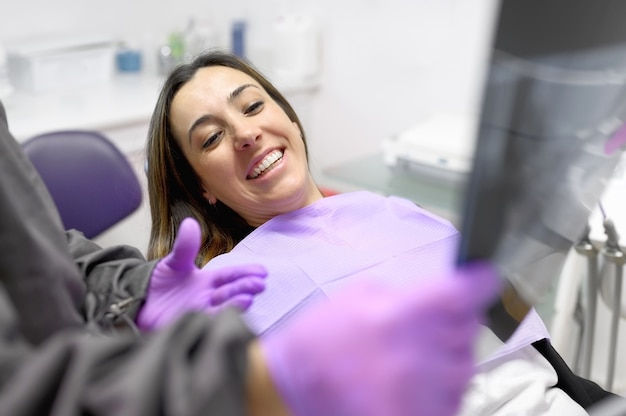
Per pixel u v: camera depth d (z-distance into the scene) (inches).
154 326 35.8
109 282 36.6
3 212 26.8
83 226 67.9
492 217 21.5
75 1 106.3
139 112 86.9
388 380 17.3
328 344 17.8
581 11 20.7
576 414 39.7
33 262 27.4
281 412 18.4
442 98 93.3
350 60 101.3
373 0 95.6
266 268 41.5
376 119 101.5
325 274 41.2
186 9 116.6
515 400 39.0
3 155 29.9
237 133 47.8
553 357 41.9
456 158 73.4
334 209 48.7
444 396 17.8
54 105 90.3
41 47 97.0
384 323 17.7
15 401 17.7
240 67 54.2
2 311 21.8
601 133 25.8
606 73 23.2
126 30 114.1
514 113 20.6
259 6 108.0
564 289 55.2
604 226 48.8
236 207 51.7
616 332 58.2
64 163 66.9
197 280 37.4
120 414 17.2
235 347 18.7
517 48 19.8
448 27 89.5
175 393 17.4
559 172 24.5
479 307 18.3
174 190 53.3
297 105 104.1
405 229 46.9
